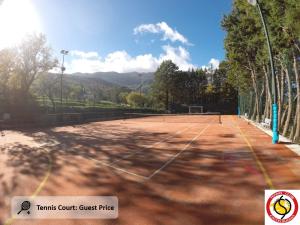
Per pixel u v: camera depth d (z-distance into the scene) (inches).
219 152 692.1
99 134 1141.7
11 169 516.7
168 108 5054.1
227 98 5275.6
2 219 298.2
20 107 1823.3
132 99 4685.0
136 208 325.1
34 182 430.9
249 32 1275.8
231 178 450.0
